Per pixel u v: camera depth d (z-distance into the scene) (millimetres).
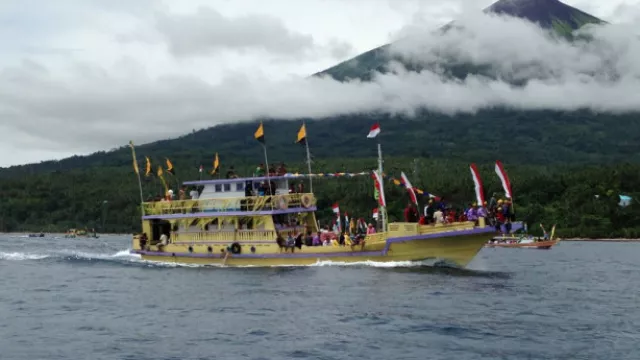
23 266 55500
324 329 25875
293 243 46438
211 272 45250
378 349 22922
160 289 37938
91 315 29953
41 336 25562
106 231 181375
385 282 37469
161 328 26719
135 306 32188
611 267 57438
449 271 42188
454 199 142000
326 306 30609
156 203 53469
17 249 92062
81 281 43188
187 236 51438
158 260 53594
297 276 40719
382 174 45594
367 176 162750
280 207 47000
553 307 30672
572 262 64812
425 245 42500
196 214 50188
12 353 23062
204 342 24203
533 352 22484
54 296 36219
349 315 28422
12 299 35312
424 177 180750
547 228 133625
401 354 22312
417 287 35719
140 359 22141
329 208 136875
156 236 55062
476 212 41312
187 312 30156
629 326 26500
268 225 47406
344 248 44906
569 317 28234
